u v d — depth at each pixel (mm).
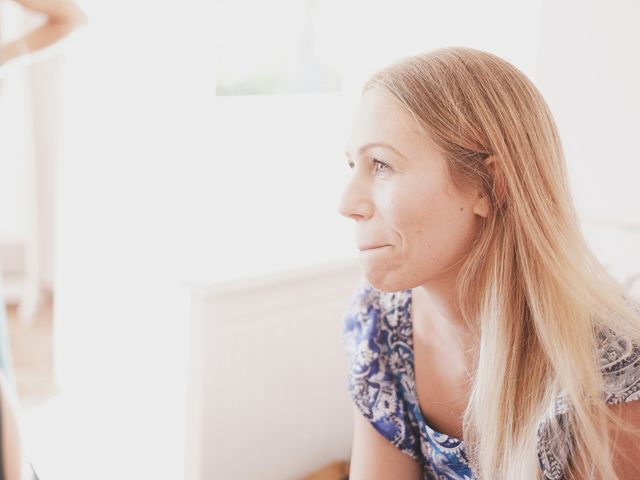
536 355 761
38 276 2691
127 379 1442
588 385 723
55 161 2670
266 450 1323
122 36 1415
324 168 1635
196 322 1187
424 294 857
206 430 1217
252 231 1514
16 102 2611
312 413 1390
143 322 1413
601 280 781
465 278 751
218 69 1682
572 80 1580
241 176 1519
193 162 1406
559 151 758
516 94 733
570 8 1552
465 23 1612
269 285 1248
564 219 746
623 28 1496
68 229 1603
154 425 1365
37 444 1313
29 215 2637
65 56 1578
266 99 1532
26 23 2438
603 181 1571
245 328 1238
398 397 887
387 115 714
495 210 733
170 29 1364
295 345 1327
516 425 761
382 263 736
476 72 730
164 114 1385
